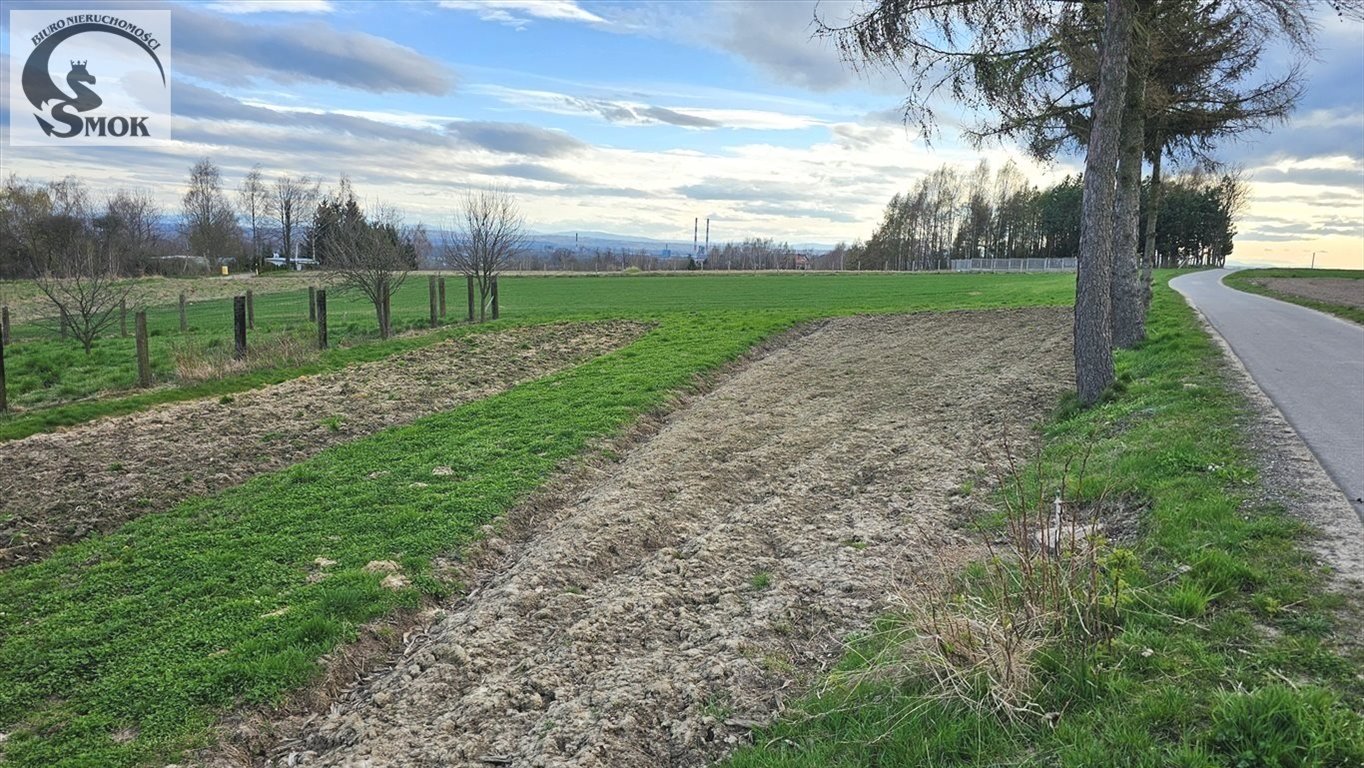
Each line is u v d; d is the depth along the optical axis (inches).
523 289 1980.8
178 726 182.1
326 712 197.0
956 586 207.6
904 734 146.9
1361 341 579.8
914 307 1194.0
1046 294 1382.9
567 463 392.2
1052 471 305.9
